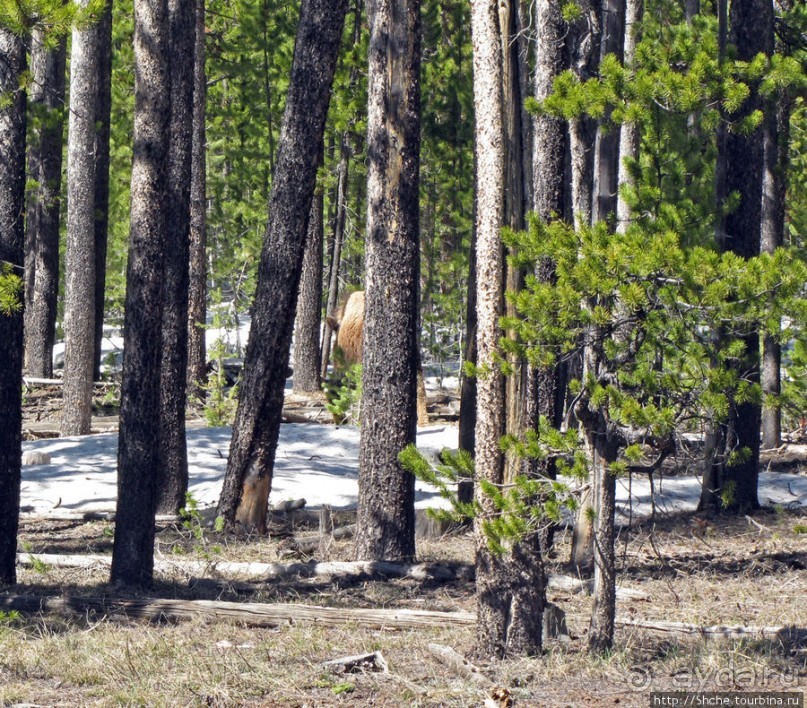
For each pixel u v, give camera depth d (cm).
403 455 955
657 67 1094
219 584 1355
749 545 1647
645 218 1472
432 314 3909
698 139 1711
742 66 1095
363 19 3750
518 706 845
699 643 1035
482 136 962
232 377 3562
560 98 995
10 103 1271
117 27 3891
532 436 912
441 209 3978
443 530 1756
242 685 916
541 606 988
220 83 4344
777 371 2462
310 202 1789
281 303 1769
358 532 1527
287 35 3784
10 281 1115
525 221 956
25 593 1280
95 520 1855
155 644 1045
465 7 3803
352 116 3222
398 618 1133
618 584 1348
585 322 885
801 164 2880
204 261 3338
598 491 966
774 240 2519
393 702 863
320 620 1146
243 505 1775
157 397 1346
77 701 886
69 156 2786
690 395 902
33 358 3453
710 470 1897
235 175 4141
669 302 875
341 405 2909
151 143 1333
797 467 2445
